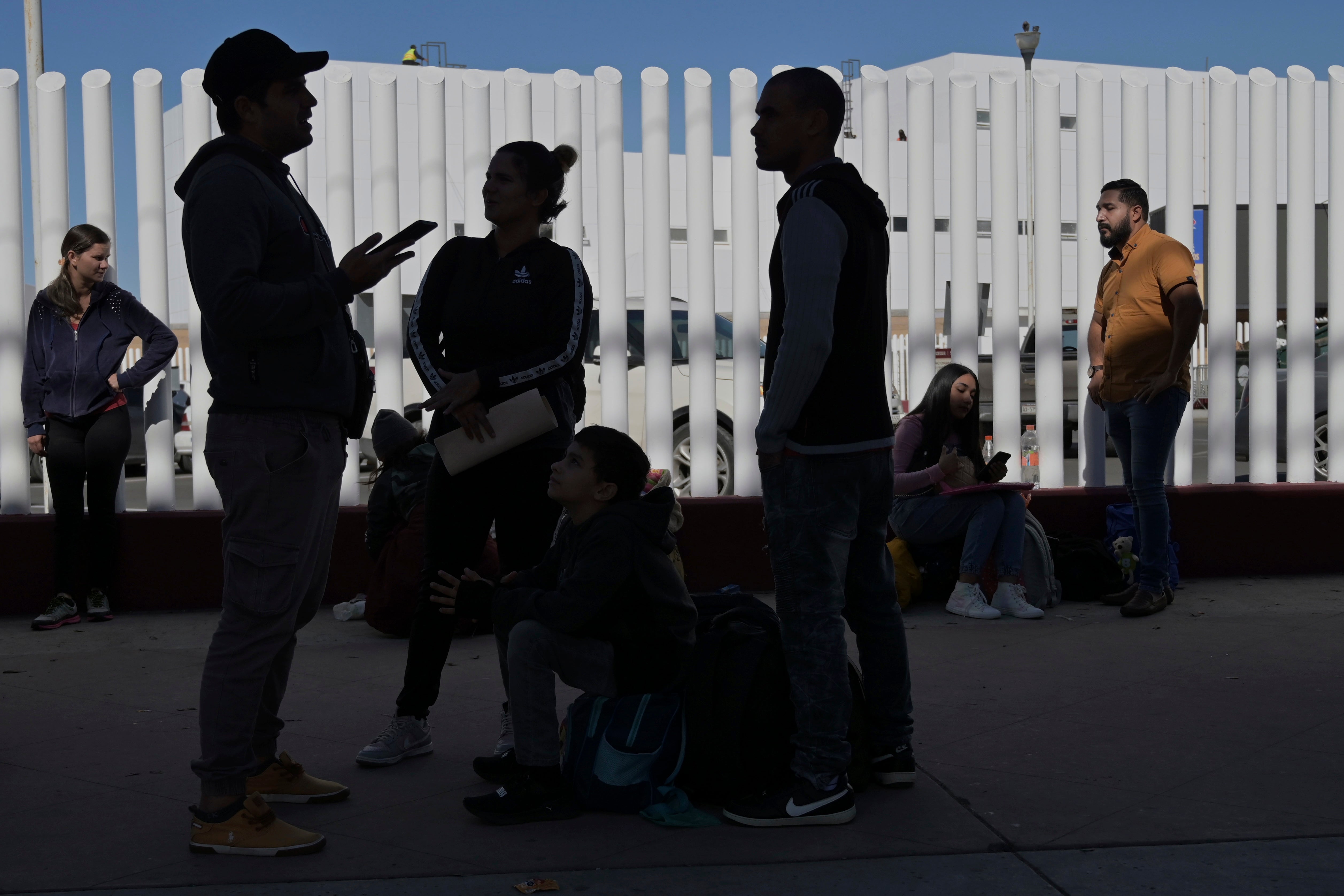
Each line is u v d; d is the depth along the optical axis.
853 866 2.67
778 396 2.85
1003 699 4.05
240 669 2.78
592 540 3.03
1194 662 4.52
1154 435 5.41
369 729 3.82
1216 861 2.65
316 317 2.76
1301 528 6.30
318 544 2.99
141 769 3.41
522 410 3.23
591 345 8.08
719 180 7.12
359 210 6.17
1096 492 6.24
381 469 5.50
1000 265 6.30
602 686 3.11
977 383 5.66
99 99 5.83
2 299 5.79
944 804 3.06
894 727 3.18
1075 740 3.58
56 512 5.50
